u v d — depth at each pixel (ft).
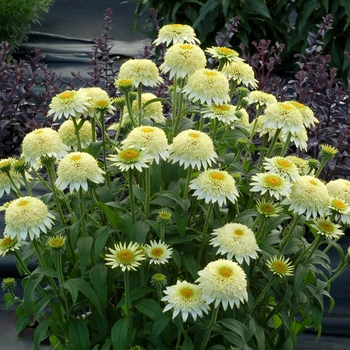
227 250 3.17
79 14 16.60
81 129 3.85
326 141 6.07
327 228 3.37
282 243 3.70
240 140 3.84
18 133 7.54
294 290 3.41
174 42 3.90
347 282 5.57
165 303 3.56
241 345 3.31
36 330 3.49
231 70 3.94
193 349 3.29
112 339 3.27
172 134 3.84
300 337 5.34
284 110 3.56
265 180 3.28
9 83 7.34
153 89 7.29
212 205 3.48
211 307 3.51
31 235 3.15
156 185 3.66
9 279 3.71
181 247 3.63
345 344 5.28
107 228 3.41
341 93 6.57
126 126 3.94
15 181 3.56
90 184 3.26
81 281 3.42
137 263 3.14
